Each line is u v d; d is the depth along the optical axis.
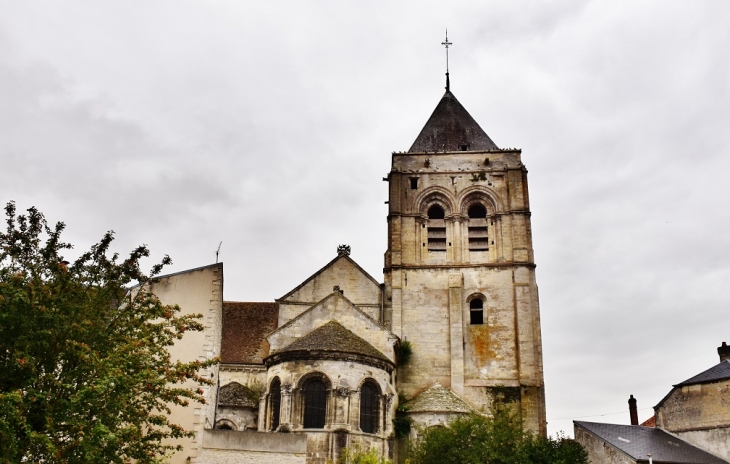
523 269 56.16
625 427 53.47
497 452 42.12
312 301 56.78
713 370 53.78
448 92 66.44
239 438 36.28
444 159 60.66
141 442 24.27
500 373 53.62
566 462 43.22
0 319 21.55
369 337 50.09
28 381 21.28
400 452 47.81
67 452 20.55
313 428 43.75
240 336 56.47
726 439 50.19
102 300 25.00
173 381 24.20
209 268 38.59
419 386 53.62
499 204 58.69
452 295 55.72
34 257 24.38
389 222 58.75
